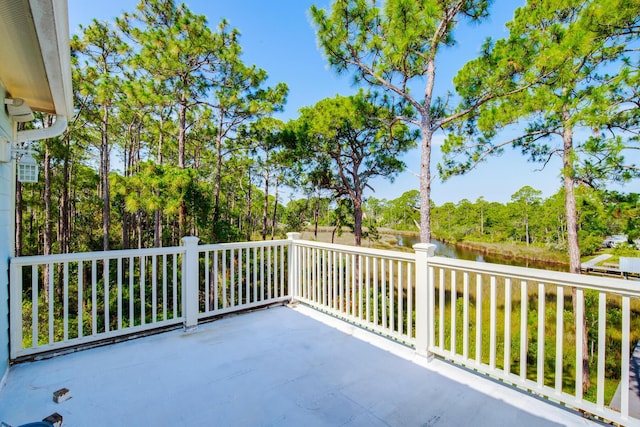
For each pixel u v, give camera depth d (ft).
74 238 45.73
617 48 17.08
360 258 9.76
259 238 61.46
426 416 5.61
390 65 21.04
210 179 47.67
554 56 16.06
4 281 6.97
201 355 7.97
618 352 23.71
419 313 7.91
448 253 76.38
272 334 9.41
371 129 31.76
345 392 6.36
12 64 6.21
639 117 15.83
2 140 6.89
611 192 17.92
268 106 27.99
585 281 5.33
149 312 29.40
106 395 6.15
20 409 5.67
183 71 24.86
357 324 10.12
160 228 37.73
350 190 37.01
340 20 20.80
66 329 7.97
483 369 6.77
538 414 5.69
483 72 19.58
